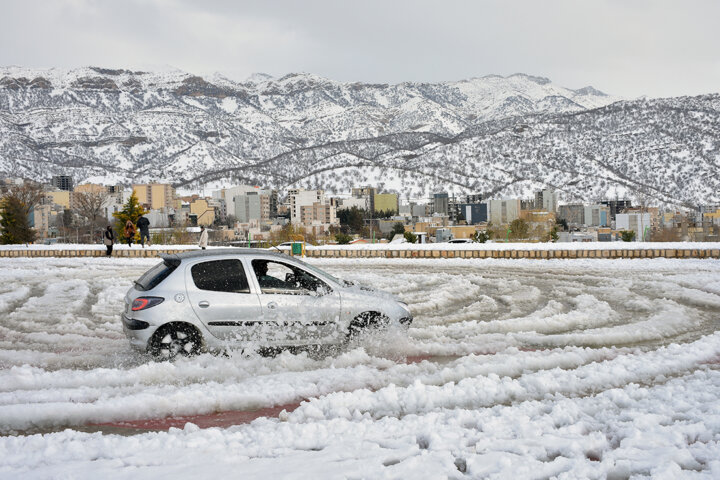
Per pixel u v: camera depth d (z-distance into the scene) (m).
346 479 3.90
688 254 25.92
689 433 4.66
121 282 16.89
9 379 6.36
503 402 5.68
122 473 3.97
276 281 7.84
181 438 4.62
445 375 6.54
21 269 22.38
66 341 8.79
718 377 6.16
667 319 9.86
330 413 5.28
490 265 22.62
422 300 12.67
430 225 164.75
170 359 7.40
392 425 4.89
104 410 5.46
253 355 7.49
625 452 4.31
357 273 19.30
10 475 3.93
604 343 8.34
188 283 7.54
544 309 11.18
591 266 21.25
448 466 4.07
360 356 7.40
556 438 4.57
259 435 4.70
